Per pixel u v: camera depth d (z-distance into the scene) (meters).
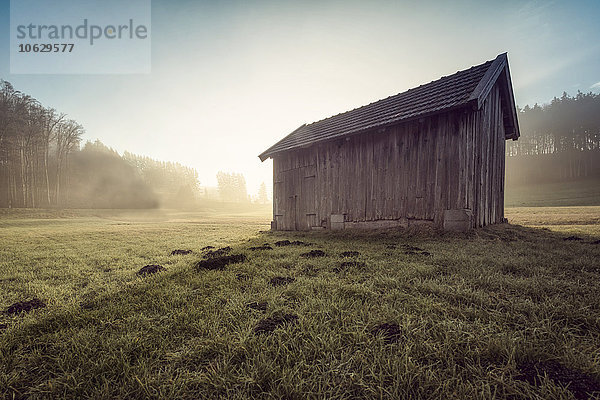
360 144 10.16
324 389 1.51
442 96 8.40
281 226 13.69
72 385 1.64
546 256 4.47
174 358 1.87
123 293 3.38
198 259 5.70
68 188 58.81
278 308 2.60
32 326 2.46
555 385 1.47
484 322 2.22
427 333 2.03
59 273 4.71
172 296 3.12
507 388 1.46
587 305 2.41
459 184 7.57
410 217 8.66
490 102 9.00
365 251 5.69
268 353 1.86
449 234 7.30
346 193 10.60
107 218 39.91
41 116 47.44
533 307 2.38
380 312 2.46
